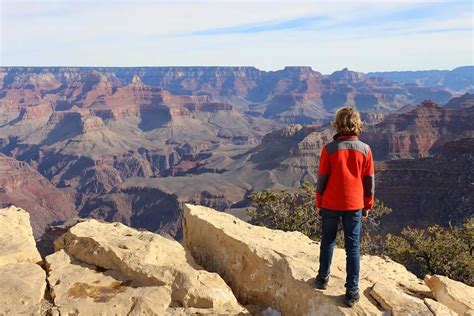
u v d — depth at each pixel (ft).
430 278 26.43
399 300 21.97
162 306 22.88
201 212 33.76
